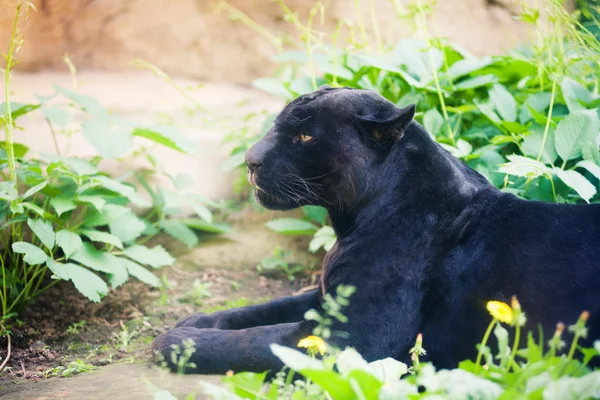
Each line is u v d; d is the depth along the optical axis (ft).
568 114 31.55
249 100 49.21
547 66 36.35
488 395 16.37
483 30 52.85
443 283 22.71
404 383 17.12
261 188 24.47
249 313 26.23
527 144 30.40
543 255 21.97
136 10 52.54
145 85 50.52
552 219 22.57
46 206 32.55
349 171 23.66
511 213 23.11
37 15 50.90
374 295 22.49
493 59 36.11
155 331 29.01
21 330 28.66
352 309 22.30
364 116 23.47
